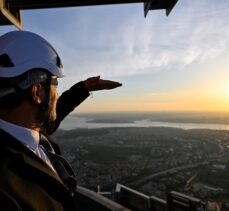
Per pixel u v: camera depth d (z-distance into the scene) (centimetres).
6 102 87
